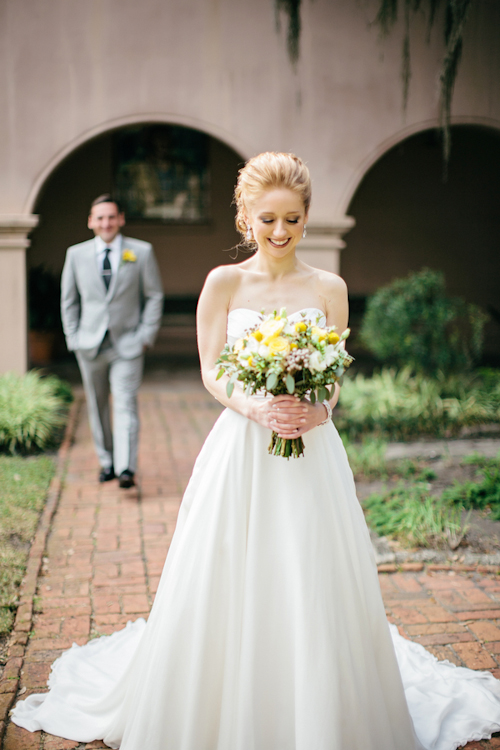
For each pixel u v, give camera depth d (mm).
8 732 2264
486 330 10734
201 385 8711
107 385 4859
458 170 11156
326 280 2049
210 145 11078
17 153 6543
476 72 6719
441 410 6383
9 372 6574
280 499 1900
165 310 11055
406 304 6770
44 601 3176
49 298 10000
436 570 3555
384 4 5656
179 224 11203
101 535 3984
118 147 10930
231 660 1868
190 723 1855
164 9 6461
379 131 6758
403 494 4523
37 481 4824
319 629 1812
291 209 1837
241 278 2016
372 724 1905
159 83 6543
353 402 6520
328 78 6648
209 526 1905
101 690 2430
